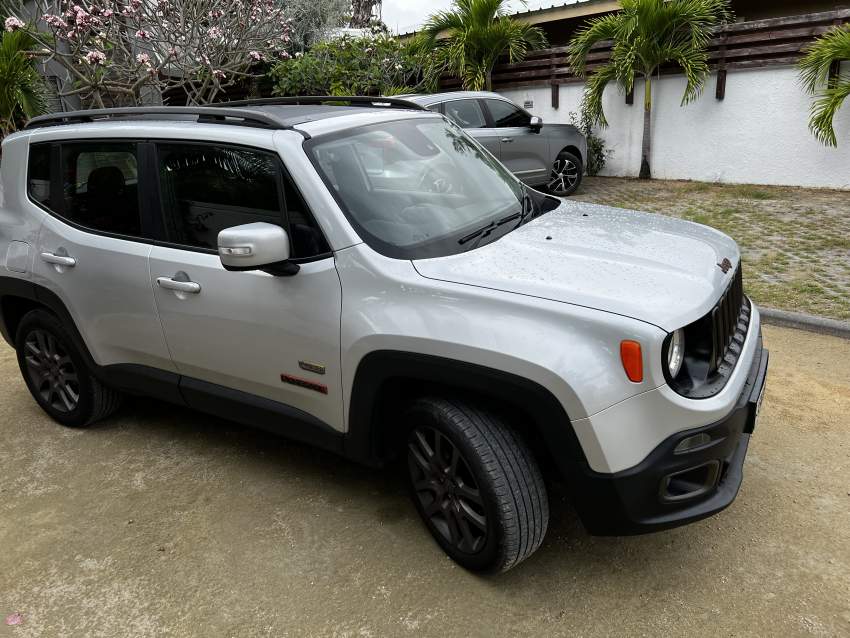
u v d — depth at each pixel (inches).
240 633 100.3
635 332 88.6
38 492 138.5
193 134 125.6
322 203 110.7
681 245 114.6
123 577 113.0
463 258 107.3
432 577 109.1
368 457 114.7
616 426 89.7
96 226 141.1
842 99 337.7
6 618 105.6
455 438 100.7
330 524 123.6
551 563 111.0
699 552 111.6
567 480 94.4
